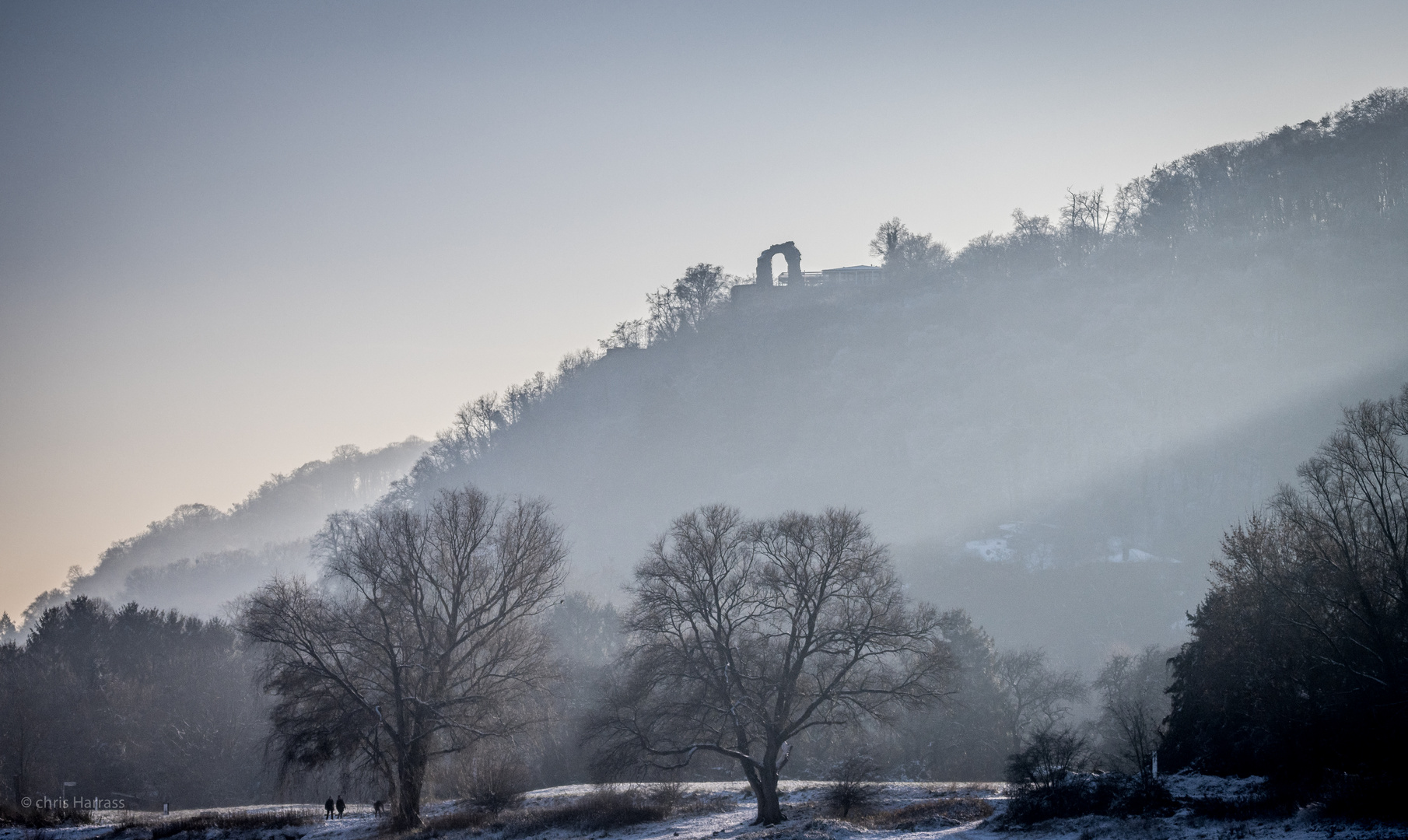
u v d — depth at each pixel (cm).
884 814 4812
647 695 4919
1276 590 4966
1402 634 4572
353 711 5416
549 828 5103
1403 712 4284
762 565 5172
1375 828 3338
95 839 5825
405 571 5784
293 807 6988
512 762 5897
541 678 5841
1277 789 4134
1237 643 5147
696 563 5028
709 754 6588
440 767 6322
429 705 5459
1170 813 3994
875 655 5066
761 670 4984
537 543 6138
